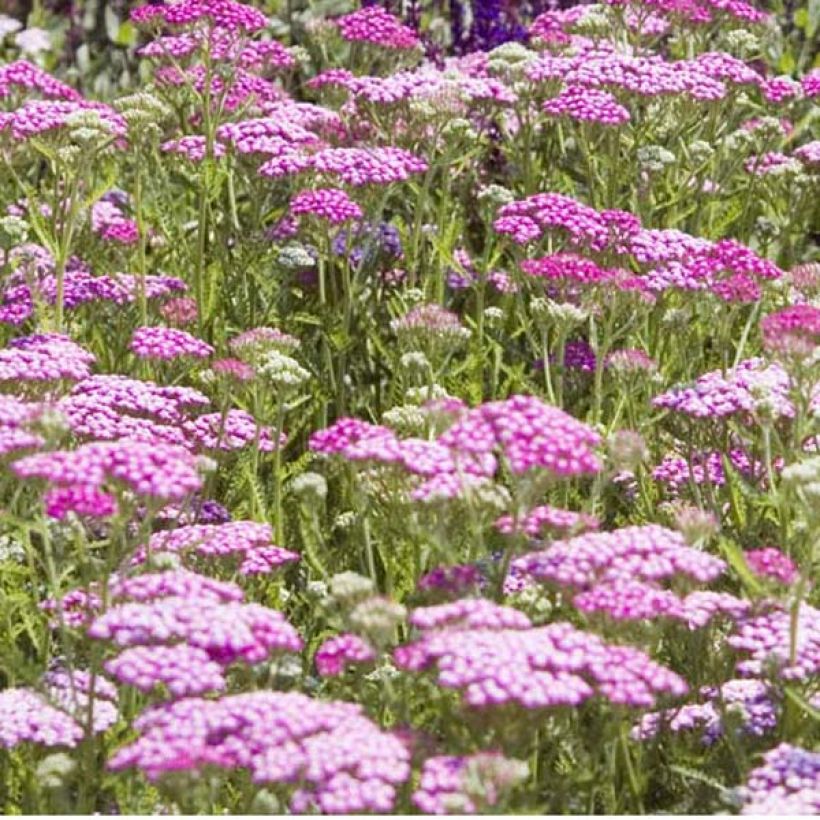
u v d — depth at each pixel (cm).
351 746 765
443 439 891
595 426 1152
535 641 807
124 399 1124
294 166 1334
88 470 879
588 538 902
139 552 1004
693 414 1072
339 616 938
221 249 1404
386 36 1560
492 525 989
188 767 761
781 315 1035
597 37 1616
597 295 1185
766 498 1046
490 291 1458
